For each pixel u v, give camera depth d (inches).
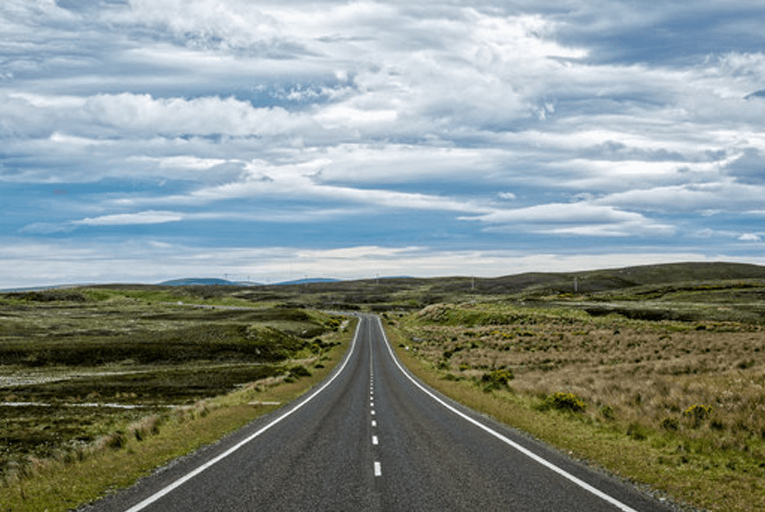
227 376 2129.7
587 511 331.9
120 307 6865.2
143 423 791.7
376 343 3555.6
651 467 457.1
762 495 370.6
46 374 2228.1
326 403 1074.7
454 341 3181.6
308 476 434.9
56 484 421.7
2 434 1026.7
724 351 1736.0
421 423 760.3
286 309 5925.2
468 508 342.0
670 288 5930.1
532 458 503.2
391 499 364.2
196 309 6491.1
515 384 1280.8
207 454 539.8
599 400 922.7
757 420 627.5
